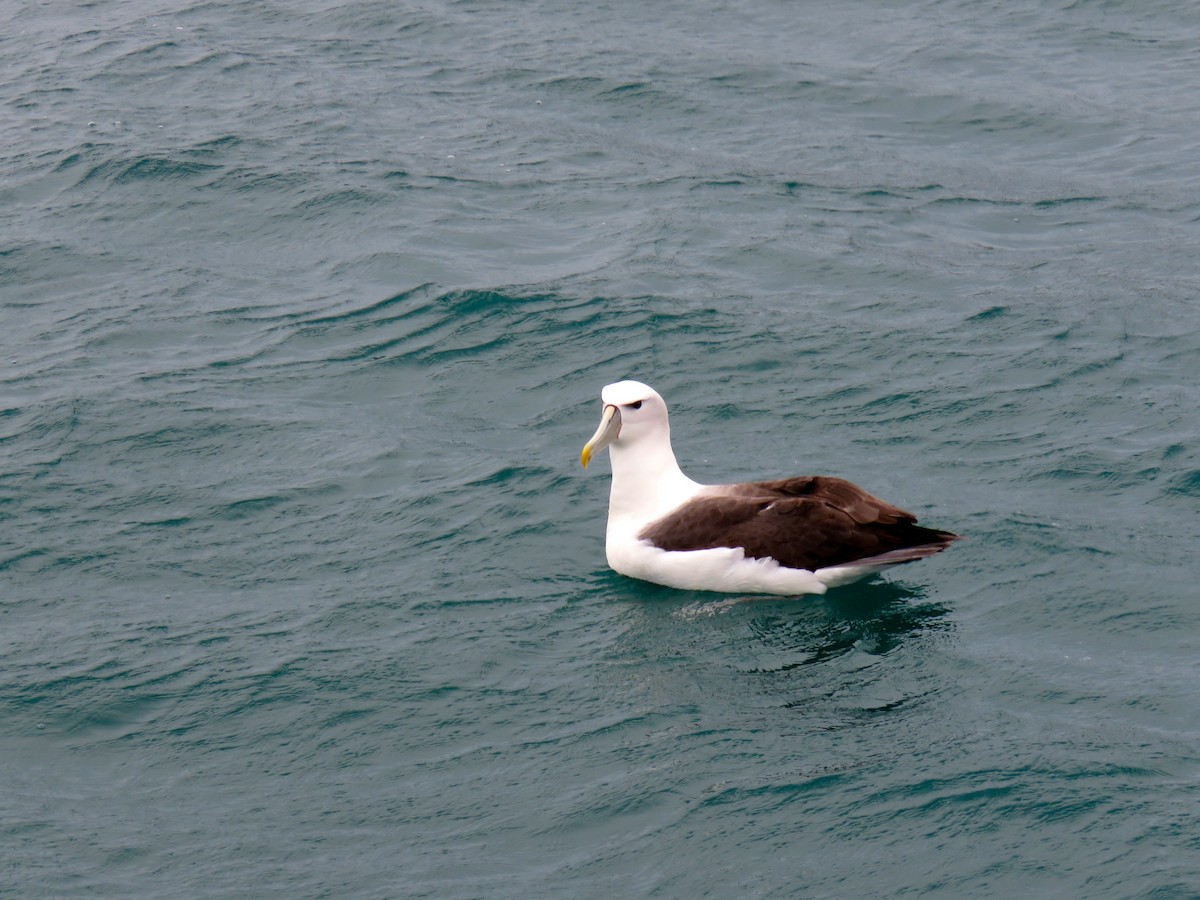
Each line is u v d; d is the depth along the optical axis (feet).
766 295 71.10
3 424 60.03
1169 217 80.69
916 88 103.14
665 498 48.01
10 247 78.54
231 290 73.61
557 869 34.71
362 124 95.45
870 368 63.16
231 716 41.32
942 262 75.10
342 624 45.70
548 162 90.07
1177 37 112.68
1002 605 45.14
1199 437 55.16
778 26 116.67
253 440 58.59
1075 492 52.01
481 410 61.00
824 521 45.83
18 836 36.52
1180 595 44.80
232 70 105.09
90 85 102.27
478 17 117.50
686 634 44.45
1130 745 37.60
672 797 36.91
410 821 36.70
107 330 69.05
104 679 43.14
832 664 42.52
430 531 51.31
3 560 50.21
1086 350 63.77
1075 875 33.32
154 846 36.11
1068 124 96.32
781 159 90.99
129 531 52.01
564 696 41.60
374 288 72.84
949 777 36.83
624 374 63.36
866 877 33.81
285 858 35.53
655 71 105.91
